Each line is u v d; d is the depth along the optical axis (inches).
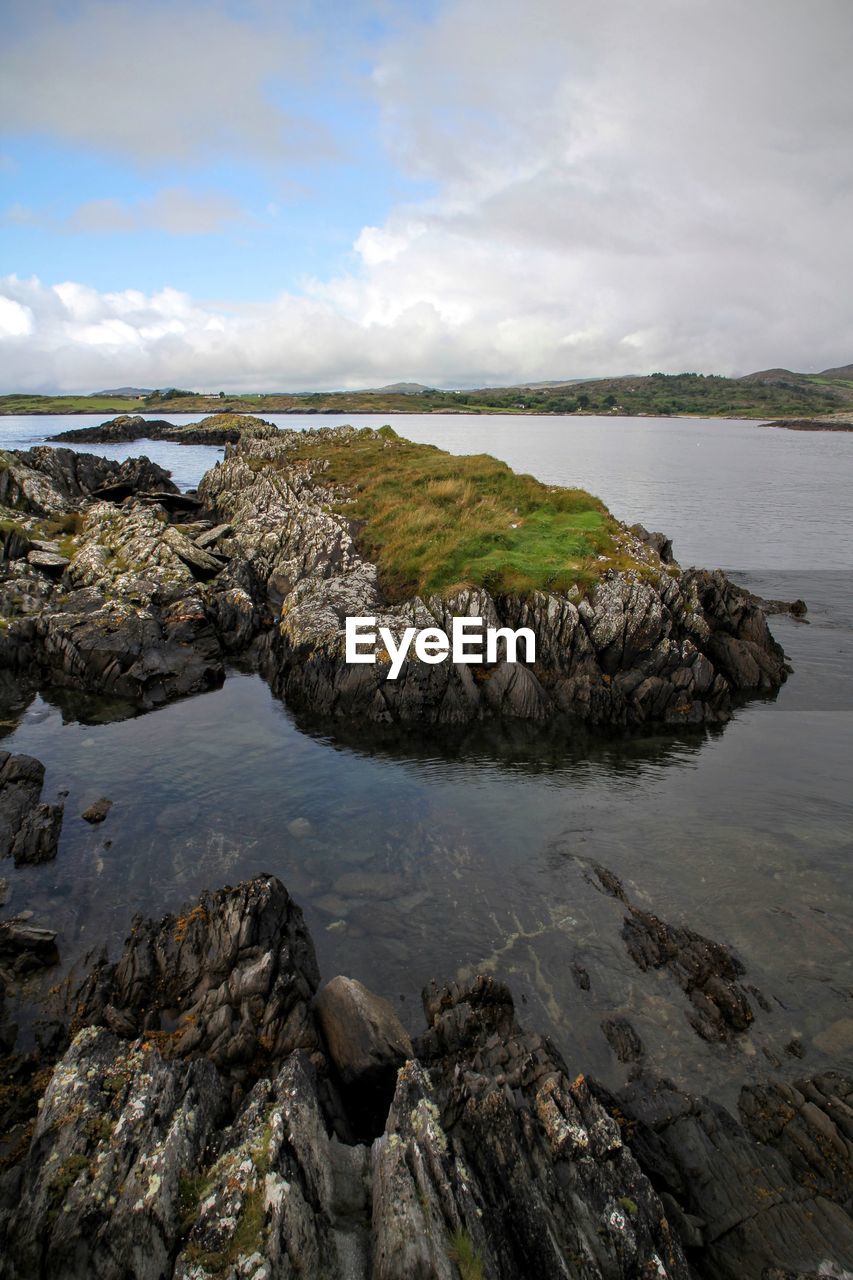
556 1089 459.2
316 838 815.1
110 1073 459.2
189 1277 339.0
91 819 837.8
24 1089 496.4
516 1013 579.8
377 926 677.9
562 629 1231.5
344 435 2967.5
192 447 5187.0
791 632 1550.2
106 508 1946.4
